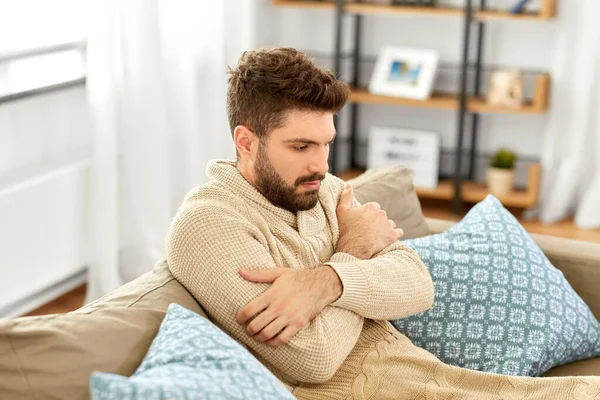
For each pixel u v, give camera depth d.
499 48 4.39
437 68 4.51
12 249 2.82
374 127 4.62
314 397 1.56
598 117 4.16
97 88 3.01
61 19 3.18
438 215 4.34
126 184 3.28
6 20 2.94
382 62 4.41
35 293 3.15
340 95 1.56
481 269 1.92
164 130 3.31
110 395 1.09
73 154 3.20
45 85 2.96
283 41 4.69
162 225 3.36
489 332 1.86
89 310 1.40
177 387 1.14
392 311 1.65
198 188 1.62
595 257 2.08
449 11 4.09
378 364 1.63
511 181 4.25
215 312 1.51
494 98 4.16
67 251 3.08
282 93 1.53
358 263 1.63
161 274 1.57
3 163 2.87
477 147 4.55
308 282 1.52
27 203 2.85
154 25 3.21
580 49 4.06
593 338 1.95
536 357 1.82
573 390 1.57
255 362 1.31
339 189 1.86
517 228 2.03
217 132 3.73
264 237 1.57
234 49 3.84
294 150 1.56
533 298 1.89
